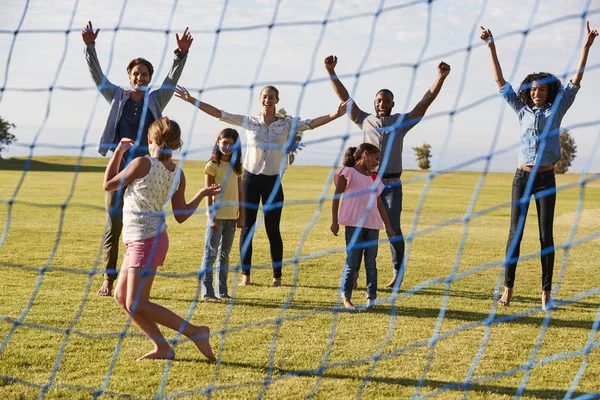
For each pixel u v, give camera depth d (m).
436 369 4.36
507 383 4.13
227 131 6.30
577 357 4.67
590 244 11.65
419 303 6.38
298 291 6.84
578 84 5.87
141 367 4.28
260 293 6.68
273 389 3.94
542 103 5.94
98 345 4.70
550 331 5.39
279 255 7.04
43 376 4.06
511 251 6.00
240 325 5.36
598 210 20.66
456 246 11.00
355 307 6.03
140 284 4.32
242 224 6.48
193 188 26.03
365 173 6.13
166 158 4.54
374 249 6.09
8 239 10.23
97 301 6.02
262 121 6.86
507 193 30.25
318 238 11.75
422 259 9.47
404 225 14.49
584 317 5.91
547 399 3.88
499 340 5.08
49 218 13.51
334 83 6.71
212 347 4.75
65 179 30.62
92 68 5.93
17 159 55.78
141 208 4.39
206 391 3.86
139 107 6.05
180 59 6.05
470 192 30.44
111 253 6.20
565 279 8.00
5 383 3.92
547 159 6.02
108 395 3.79
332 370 4.30
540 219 6.18
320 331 5.22
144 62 6.02
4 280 6.92
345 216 6.04
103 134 5.99
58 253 9.02
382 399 3.81
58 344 4.68
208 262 6.29
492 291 7.13
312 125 6.87
